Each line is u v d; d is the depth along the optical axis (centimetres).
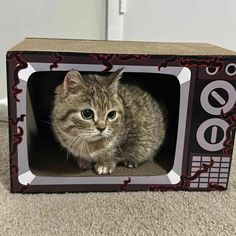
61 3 144
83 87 81
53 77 104
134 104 95
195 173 87
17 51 74
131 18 147
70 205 80
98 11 147
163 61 79
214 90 81
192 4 144
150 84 105
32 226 72
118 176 87
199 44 114
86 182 86
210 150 86
